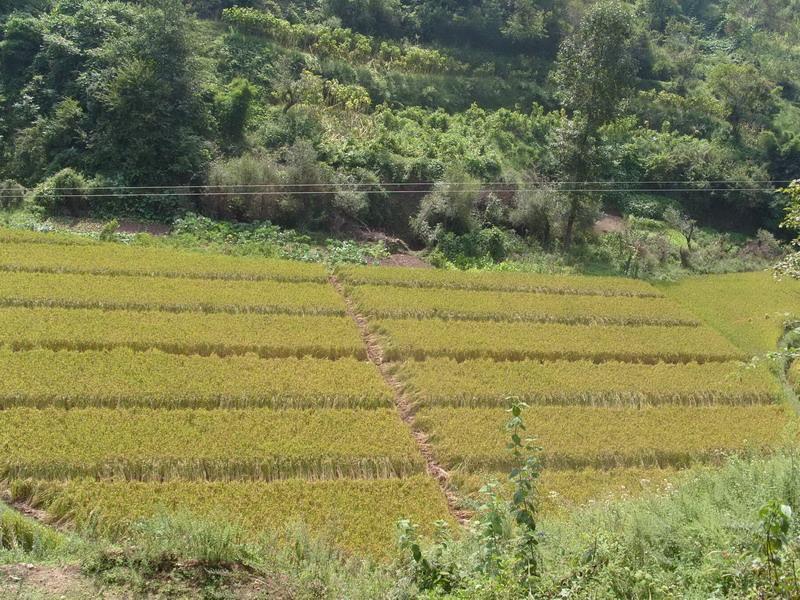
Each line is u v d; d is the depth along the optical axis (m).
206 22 60.56
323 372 28.66
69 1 54.03
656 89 74.00
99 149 46.38
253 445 23.11
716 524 15.22
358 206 47.91
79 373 25.89
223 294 34.25
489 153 56.00
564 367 32.31
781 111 75.19
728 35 92.56
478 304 37.72
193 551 15.52
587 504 20.66
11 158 46.84
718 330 39.59
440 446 25.05
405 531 14.31
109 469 21.28
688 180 62.00
